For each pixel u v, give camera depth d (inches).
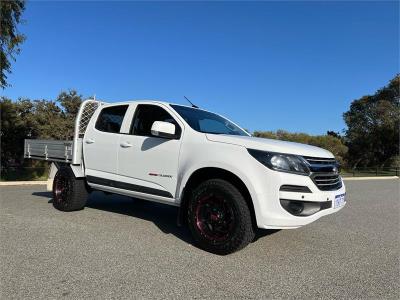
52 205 315.3
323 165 191.2
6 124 853.8
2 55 530.6
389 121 1908.2
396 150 2025.1
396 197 527.8
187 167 203.6
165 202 220.2
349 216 335.3
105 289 143.0
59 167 293.9
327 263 186.2
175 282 152.3
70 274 156.9
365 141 2004.2
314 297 143.9
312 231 257.6
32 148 318.7
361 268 181.3
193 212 196.2
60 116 957.2
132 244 202.2
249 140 191.2
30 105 924.6
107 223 249.9
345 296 146.1
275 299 140.5
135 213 288.0
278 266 177.3
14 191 425.4
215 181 189.8
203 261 178.7
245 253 194.2
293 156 182.1
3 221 250.4
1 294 136.5
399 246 229.6
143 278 155.3
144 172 228.7
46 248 191.3
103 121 266.1
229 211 183.6
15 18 542.3
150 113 239.0
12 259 173.6
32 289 141.4
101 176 256.1
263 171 179.5
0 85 549.6
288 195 177.2
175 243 206.7
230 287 149.7
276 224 177.2
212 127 229.1
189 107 244.5
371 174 1429.6
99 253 185.3
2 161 889.5
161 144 220.2
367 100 2049.7
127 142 240.7
